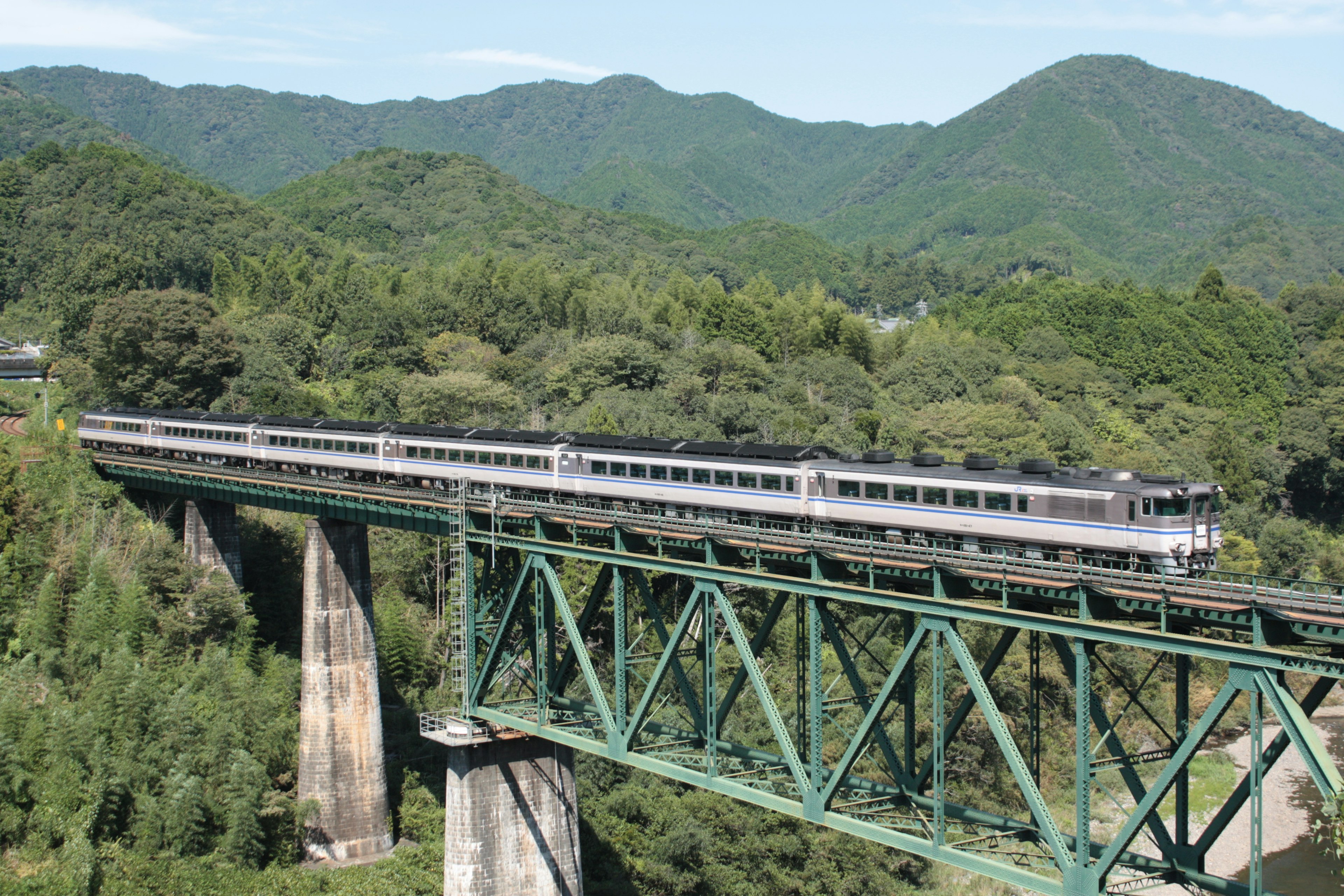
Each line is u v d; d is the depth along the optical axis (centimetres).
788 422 14562
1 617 7988
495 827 5828
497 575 6184
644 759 4759
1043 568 3794
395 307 17550
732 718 8256
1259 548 13125
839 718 8206
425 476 7844
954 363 19175
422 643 9681
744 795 4338
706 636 4588
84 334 15650
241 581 9456
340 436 8462
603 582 5281
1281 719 2983
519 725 5544
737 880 7019
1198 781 8825
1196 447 17038
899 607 3894
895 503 5425
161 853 6638
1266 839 7900
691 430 13288
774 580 4297
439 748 8606
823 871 7044
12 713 6888
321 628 7394
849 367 17675
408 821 7669
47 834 6284
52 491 9444
